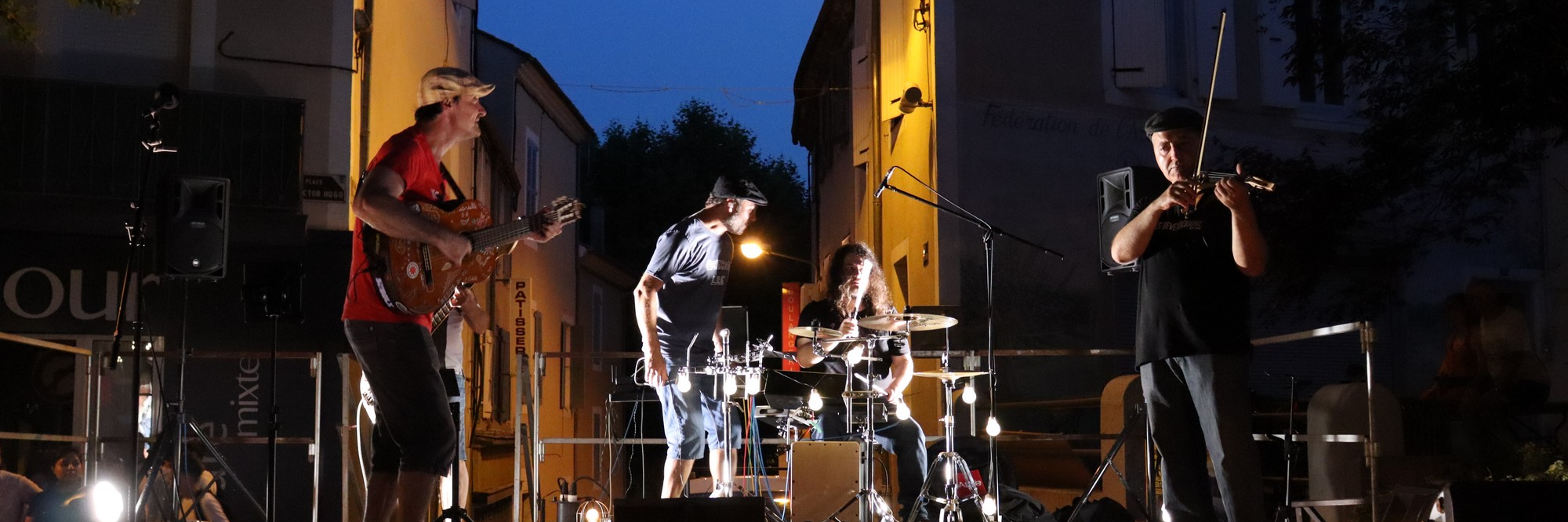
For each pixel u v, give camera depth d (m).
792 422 6.60
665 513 4.20
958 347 11.22
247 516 8.83
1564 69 8.52
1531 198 12.05
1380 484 6.40
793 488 6.13
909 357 6.53
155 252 5.44
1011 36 11.82
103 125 8.93
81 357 8.70
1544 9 8.52
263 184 9.09
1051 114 11.78
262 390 8.98
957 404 10.61
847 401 5.96
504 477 17.72
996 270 11.41
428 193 4.25
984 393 10.78
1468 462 7.64
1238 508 4.12
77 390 8.62
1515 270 12.02
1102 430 8.12
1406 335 11.84
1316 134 12.22
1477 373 8.45
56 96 8.88
